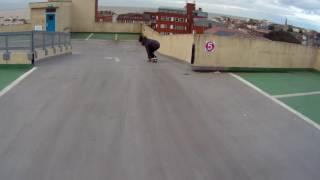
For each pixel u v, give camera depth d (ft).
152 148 21.72
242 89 39.17
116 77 42.60
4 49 48.49
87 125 25.23
